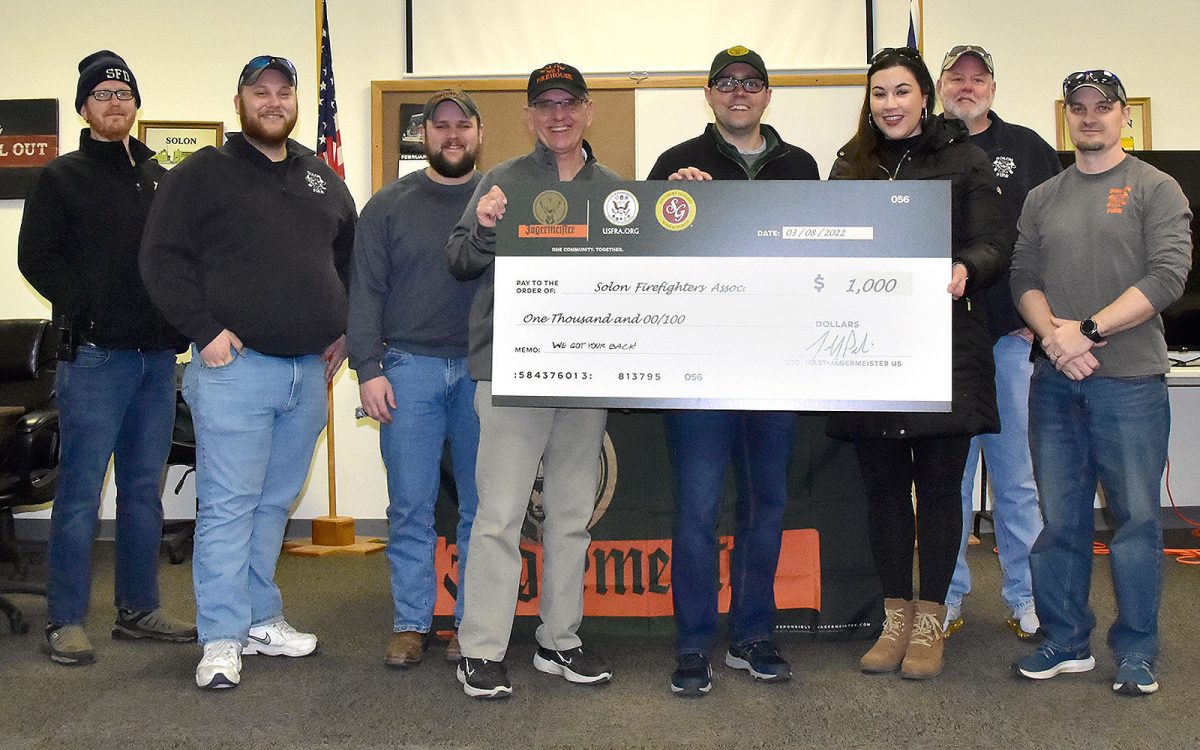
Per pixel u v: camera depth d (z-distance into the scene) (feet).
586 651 8.19
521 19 15.92
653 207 7.31
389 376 8.61
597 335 7.33
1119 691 7.61
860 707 7.40
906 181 7.25
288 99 8.30
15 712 7.41
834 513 9.30
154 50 16.10
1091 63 15.76
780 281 7.28
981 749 6.56
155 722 7.18
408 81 15.94
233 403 8.11
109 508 16.08
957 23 15.78
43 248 8.89
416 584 8.83
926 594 8.23
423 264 8.49
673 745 6.67
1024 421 9.45
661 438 9.25
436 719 7.22
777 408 7.27
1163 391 7.75
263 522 8.79
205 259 8.16
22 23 16.11
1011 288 8.50
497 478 7.72
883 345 7.25
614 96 15.85
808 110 15.79
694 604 7.95
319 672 8.41
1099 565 12.46
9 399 13.24
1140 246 7.58
